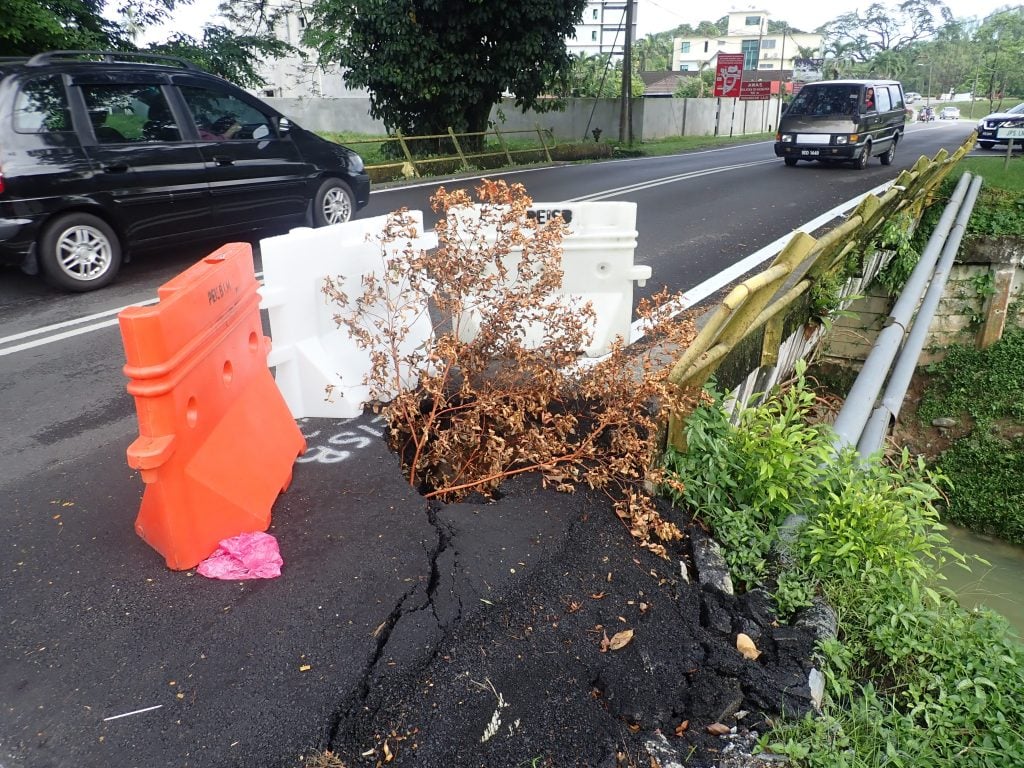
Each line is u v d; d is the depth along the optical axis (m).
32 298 6.80
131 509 3.49
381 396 4.33
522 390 3.93
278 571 2.96
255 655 2.54
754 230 9.98
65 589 2.88
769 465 3.65
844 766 2.41
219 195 7.70
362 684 2.45
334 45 18.56
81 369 5.30
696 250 8.80
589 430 4.05
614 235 4.65
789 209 11.62
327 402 4.22
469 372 4.05
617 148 25.12
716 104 40.62
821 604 3.17
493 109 30.22
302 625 2.68
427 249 4.67
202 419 3.02
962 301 11.85
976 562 9.42
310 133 8.89
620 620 2.95
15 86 6.36
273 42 17.77
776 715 2.65
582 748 2.41
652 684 2.69
